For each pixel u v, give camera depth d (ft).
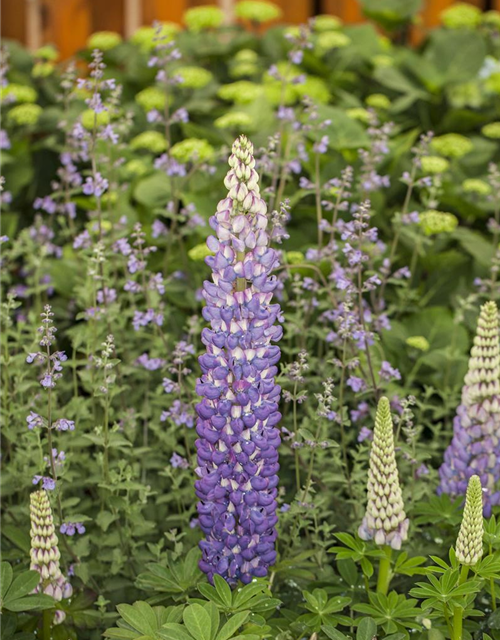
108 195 6.78
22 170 8.14
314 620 5.51
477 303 7.23
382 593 5.57
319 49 9.41
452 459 5.97
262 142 7.73
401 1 10.10
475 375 5.86
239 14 9.52
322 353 6.89
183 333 7.03
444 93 9.14
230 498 5.45
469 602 5.44
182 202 7.42
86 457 6.22
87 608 5.76
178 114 6.77
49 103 9.32
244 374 5.35
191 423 6.08
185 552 6.01
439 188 7.57
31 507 5.42
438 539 5.97
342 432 6.08
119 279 7.08
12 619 5.55
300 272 6.79
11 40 10.61
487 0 11.25
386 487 5.53
